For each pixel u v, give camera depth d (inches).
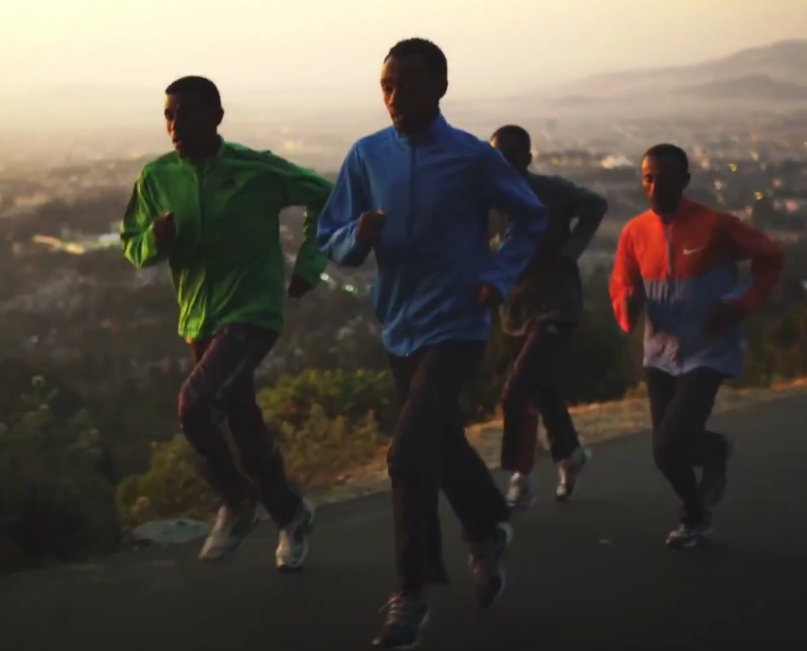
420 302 177.5
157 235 196.5
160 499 284.0
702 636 174.6
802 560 217.6
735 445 343.6
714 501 227.6
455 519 255.8
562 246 255.1
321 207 205.9
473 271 177.3
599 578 207.2
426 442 170.4
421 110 175.9
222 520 207.2
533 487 261.7
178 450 302.5
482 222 180.2
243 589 203.6
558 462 274.2
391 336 181.8
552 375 269.6
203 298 202.1
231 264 200.1
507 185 177.8
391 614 169.6
